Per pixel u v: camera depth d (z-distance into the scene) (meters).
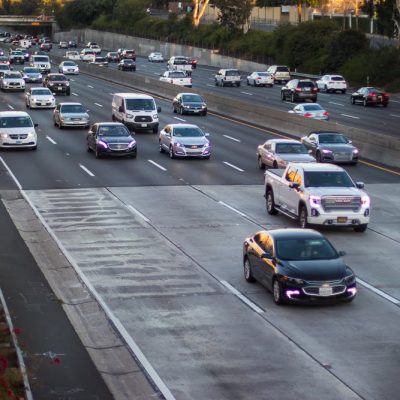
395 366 24.19
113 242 39.81
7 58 184.75
